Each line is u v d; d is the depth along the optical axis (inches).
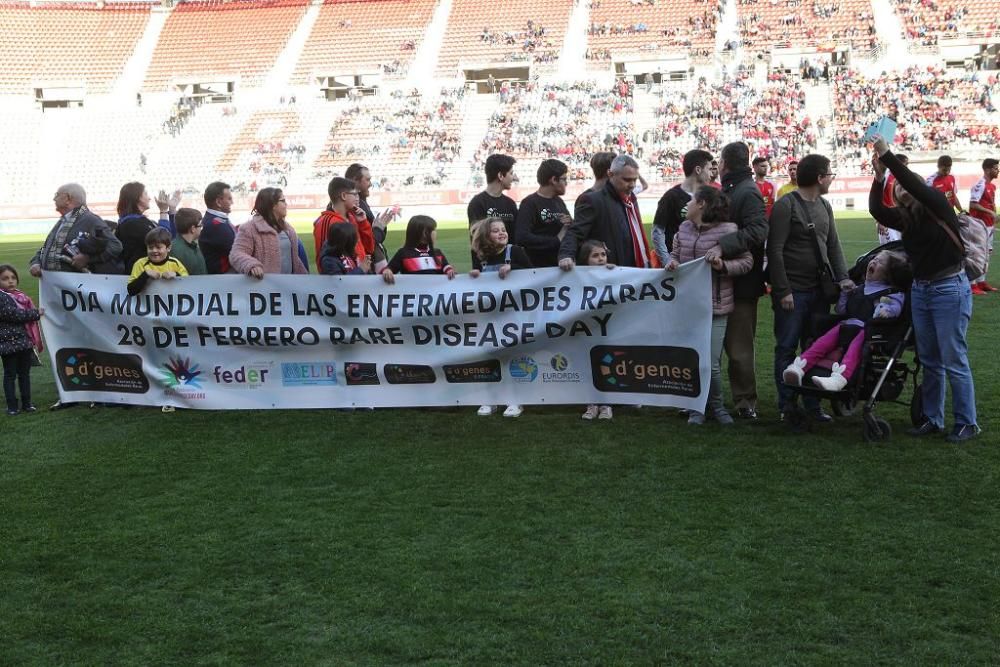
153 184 1745.8
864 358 247.1
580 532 190.9
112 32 2098.9
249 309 291.9
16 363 305.6
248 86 1979.6
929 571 169.0
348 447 254.5
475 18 1999.3
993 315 438.9
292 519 201.9
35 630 156.3
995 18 1761.8
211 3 2151.8
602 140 1657.2
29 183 1756.9
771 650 144.2
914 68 1699.1
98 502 215.6
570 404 279.4
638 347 270.1
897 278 250.7
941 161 534.6
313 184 1691.7
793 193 261.7
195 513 206.7
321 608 161.5
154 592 169.2
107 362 303.9
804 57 1795.0
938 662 139.9
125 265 327.6
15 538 195.0
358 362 289.3
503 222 299.9
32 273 304.3
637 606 159.0
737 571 171.2
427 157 1690.5
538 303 276.4
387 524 197.6
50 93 2003.0
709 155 298.0
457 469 232.7
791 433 256.7
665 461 234.4
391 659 144.6
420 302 283.0
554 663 142.2
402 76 1911.9
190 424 283.7
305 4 2102.6
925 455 233.6
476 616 157.2
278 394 294.4
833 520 193.3
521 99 1775.3
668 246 303.9
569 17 1952.5
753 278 266.2
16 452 259.0
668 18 1907.0
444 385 286.0
